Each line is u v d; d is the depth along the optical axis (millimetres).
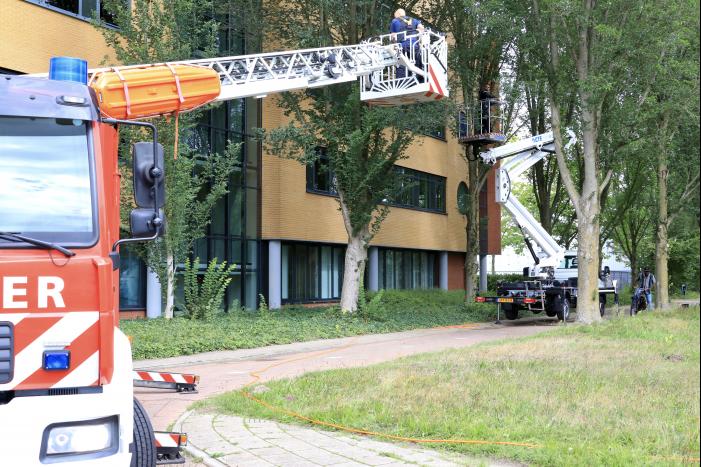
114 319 5086
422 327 24250
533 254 28703
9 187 4617
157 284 21688
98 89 8562
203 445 7500
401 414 8453
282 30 22719
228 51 23469
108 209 5242
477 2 24609
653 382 10516
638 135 25938
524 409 8641
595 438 7297
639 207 36469
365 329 21891
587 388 9984
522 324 26625
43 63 18469
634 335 17641
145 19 17969
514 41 25266
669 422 7934
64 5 19078
